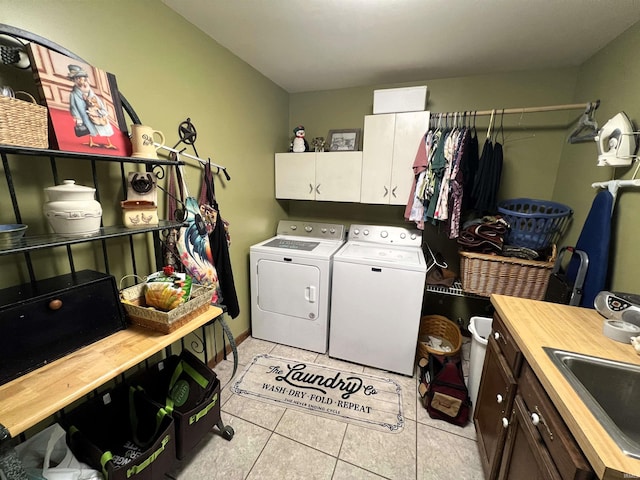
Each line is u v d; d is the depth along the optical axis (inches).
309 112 108.5
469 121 86.1
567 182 78.0
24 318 33.8
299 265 85.0
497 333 49.6
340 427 62.1
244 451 56.0
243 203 88.1
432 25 61.3
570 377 30.4
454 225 77.7
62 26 41.8
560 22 58.1
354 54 76.3
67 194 36.5
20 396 30.9
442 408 63.2
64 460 37.3
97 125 41.1
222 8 57.6
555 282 63.1
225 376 77.7
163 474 44.7
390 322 78.1
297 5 55.8
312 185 98.3
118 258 54.6
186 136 63.3
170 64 59.8
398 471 52.8
